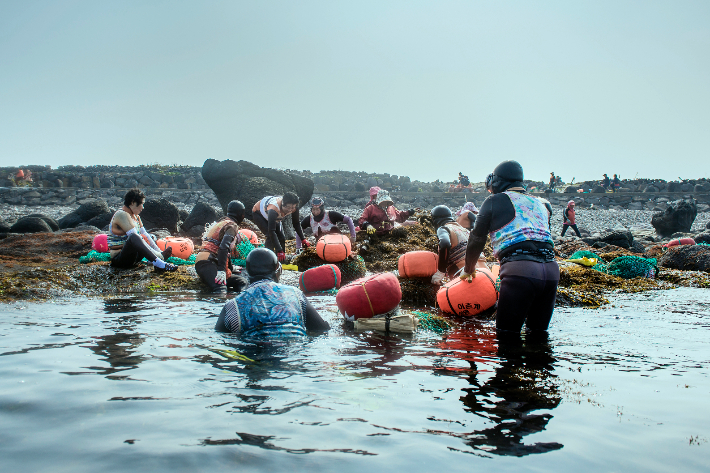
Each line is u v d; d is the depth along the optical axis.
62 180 37.38
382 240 10.12
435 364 3.23
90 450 1.91
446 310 5.20
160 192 36.62
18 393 2.54
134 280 7.18
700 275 7.91
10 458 1.84
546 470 1.80
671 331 4.34
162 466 1.79
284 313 4.00
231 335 3.90
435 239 10.15
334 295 6.62
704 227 26.36
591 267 8.05
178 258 8.73
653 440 2.07
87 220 15.40
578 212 35.84
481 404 2.48
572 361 3.33
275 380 2.83
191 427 2.14
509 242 4.29
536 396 2.61
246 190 14.02
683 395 2.64
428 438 2.07
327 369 3.08
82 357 3.23
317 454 1.90
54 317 4.64
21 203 33.28
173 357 3.27
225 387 2.69
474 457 1.90
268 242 8.69
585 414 2.36
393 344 3.81
